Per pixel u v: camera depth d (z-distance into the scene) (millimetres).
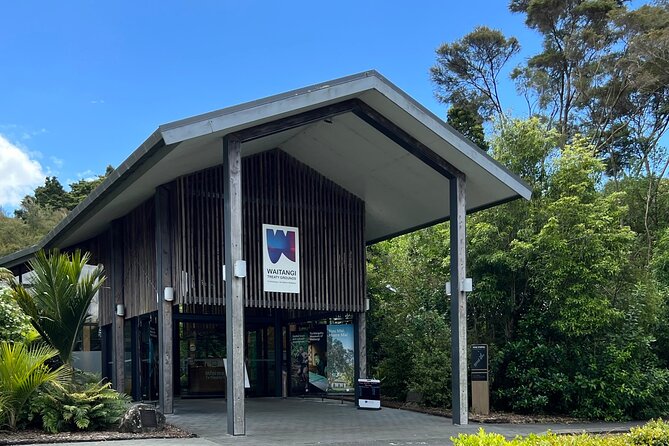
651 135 31281
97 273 11258
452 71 40562
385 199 15094
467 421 11953
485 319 15453
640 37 28016
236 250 10164
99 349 20531
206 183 12984
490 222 15070
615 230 14445
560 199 14266
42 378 9297
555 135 16078
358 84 10820
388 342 16562
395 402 16047
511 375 14211
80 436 9023
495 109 39250
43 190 52750
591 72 32938
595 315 13570
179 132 9359
